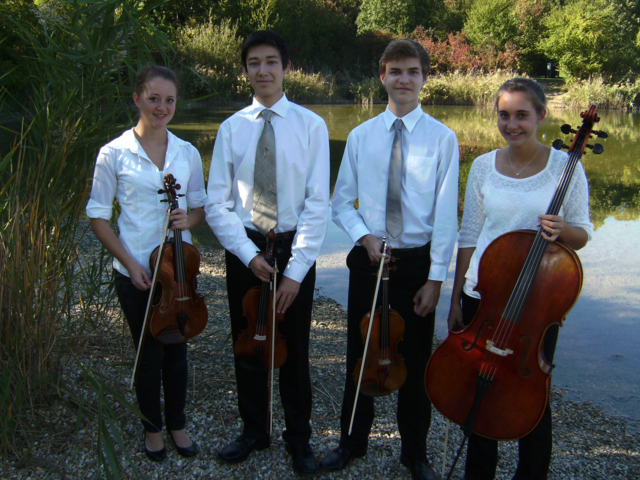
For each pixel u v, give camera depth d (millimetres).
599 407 3152
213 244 5961
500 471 2451
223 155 2342
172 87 2219
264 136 2289
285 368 2418
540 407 1946
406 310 2348
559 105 24047
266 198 2301
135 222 2252
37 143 2629
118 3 2680
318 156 2328
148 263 2270
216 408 2785
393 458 2510
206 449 2480
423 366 2367
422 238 2320
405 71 2242
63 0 2629
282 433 2500
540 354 1968
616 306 4480
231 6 24969
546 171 2066
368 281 2357
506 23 30094
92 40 2719
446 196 2275
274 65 2232
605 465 2572
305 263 2271
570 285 1937
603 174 9391
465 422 2020
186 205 2486
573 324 4203
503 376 1994
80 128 2641
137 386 2287
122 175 2225
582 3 28375
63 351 2869
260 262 2184
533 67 31750
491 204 2143
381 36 31266
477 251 2232
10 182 2457
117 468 2021
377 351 2262
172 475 2301
